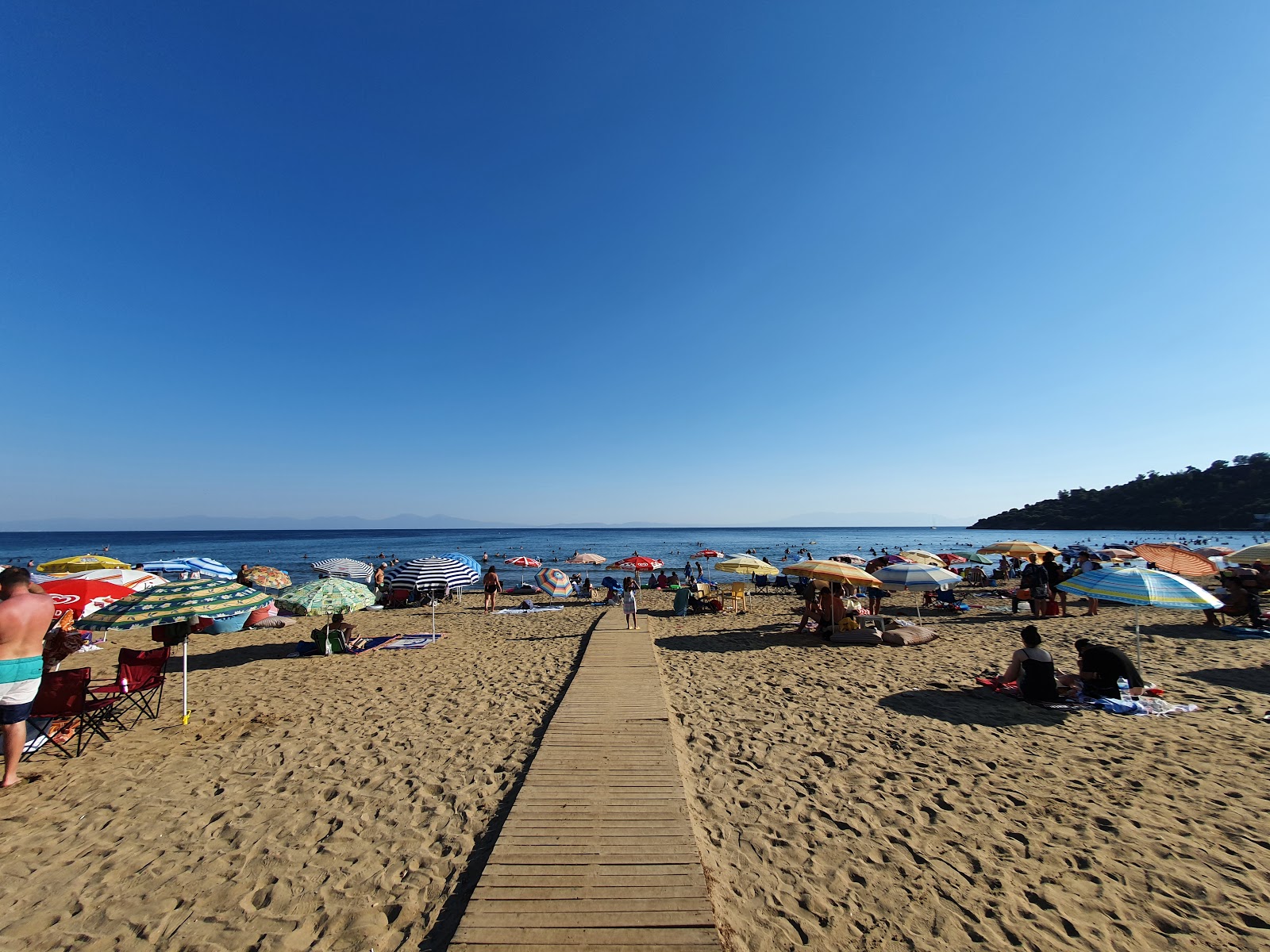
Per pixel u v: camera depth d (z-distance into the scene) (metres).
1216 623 11.98
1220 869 3.85
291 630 14.56
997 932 3.29
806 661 10.12
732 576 40.47
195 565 17.91
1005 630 12.70
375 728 6.82
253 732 6.71
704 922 3.22
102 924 3.40
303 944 3.21
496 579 18.05
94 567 13.08
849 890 3.68
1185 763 5.46
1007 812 4.66
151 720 7.16
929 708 7.32
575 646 11.95
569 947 3.01
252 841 4.32
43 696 5.87
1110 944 3.19
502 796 5.00
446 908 3.49
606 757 5.61
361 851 4.16
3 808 4.84
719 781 5.29
